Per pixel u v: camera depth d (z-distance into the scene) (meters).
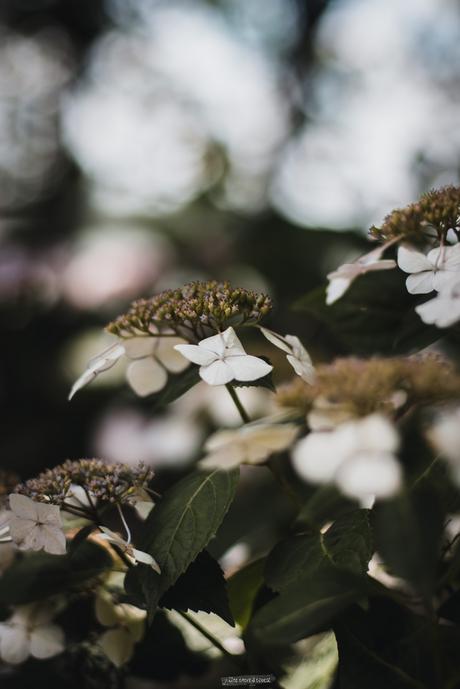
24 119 2.45
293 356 0.51
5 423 1.30
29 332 1.38
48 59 2.53
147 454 0.88
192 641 0.54
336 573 0.46
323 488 0.54
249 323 0.52
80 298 1.26
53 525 0.48
